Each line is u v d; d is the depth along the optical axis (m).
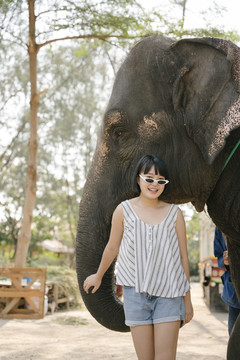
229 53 3.10
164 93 3.45
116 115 3.56
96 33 10.41
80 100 20.59
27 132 21.39
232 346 3.36
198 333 8.19
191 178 3.48
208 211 3.77
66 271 12.67
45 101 19.84
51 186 23.89
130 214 3.01
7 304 10.30
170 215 3.01
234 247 3.86
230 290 4.48
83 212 3.77
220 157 3.44
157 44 3.52
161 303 2.89
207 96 3.19
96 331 8.36
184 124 3.38
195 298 15.85
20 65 18.17
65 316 10.34
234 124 3.02
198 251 37.44
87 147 21.97
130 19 9.61
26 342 7.13
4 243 30.02
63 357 6.02
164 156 3.48
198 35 8.18
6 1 9.53
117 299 3.73
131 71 3.57
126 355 6.19
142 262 2.92
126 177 3.61
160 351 2.84
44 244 36.03
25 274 10.29
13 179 22.73
